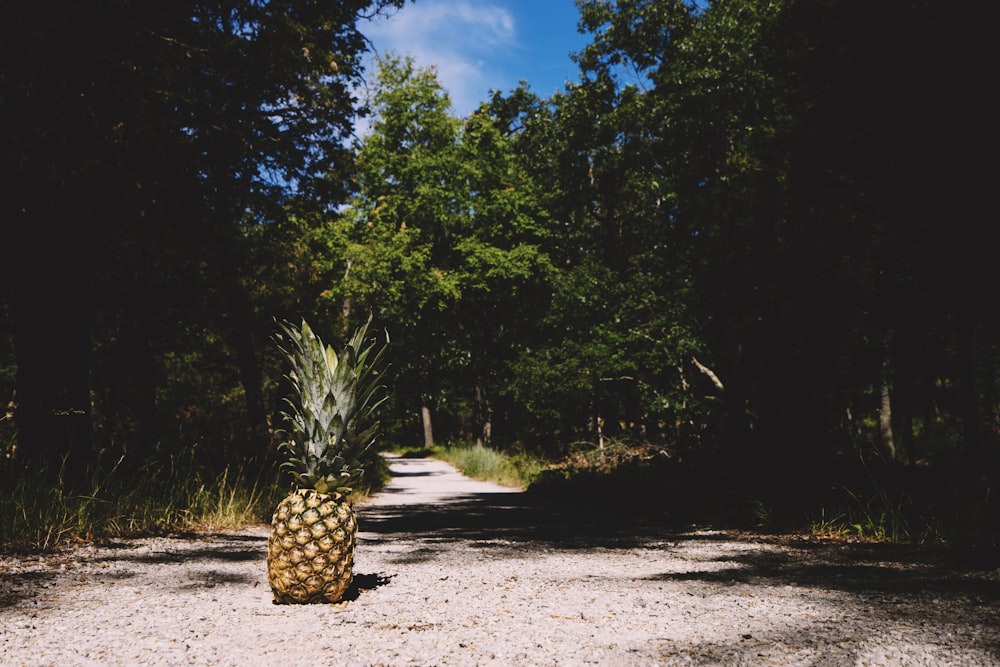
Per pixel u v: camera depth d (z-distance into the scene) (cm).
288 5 1160
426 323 3825
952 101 984
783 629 333
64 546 597
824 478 948
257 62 1111
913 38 1009
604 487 1498
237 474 1088
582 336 2619
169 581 470
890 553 607
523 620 357
